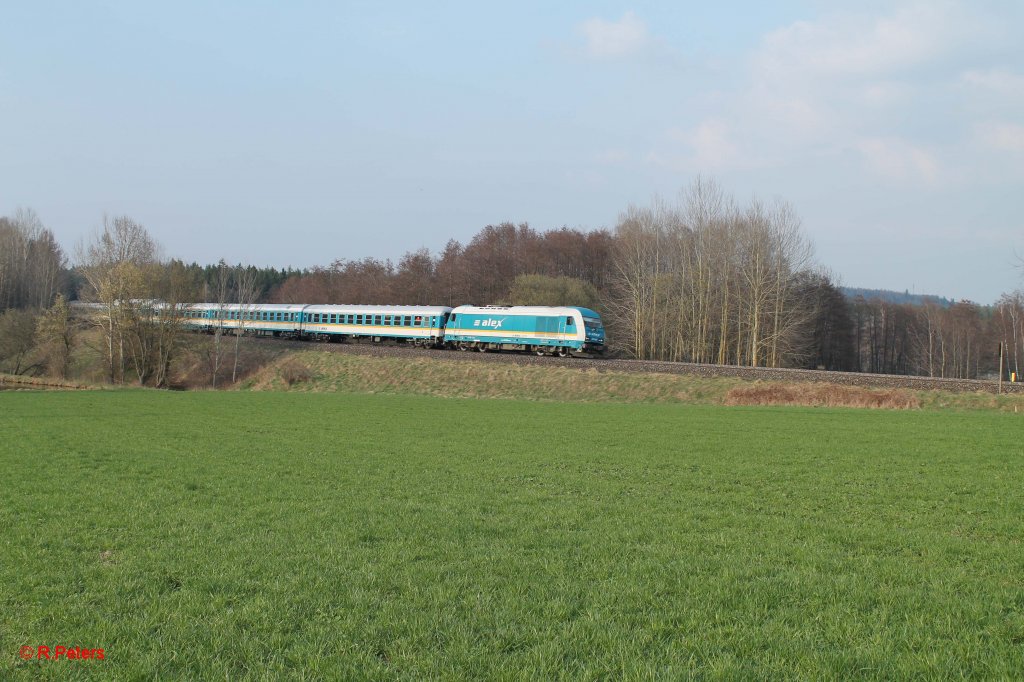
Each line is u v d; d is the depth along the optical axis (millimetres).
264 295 175625
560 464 23984
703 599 10062
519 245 123062
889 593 10195
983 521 15586
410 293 119000
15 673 7898
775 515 16391
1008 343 102938
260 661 8008
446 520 15500
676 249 88062
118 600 10078
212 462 23984
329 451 26797
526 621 9188
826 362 104188
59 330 71500
